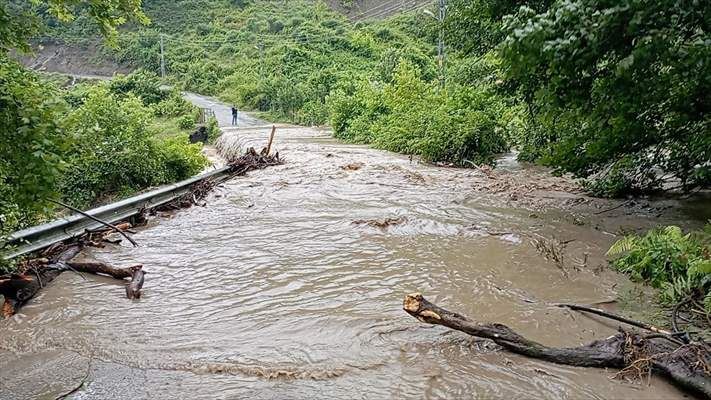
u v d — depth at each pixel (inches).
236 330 179.2
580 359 151.3
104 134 514.0
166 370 152.6
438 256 257.8
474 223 319.3
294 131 1258.6
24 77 171.9
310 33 2471.7
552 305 195.2
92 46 2610.7
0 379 148.9
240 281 228.7
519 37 234.1
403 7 2876.5
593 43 221.9
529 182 469.1
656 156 335.3
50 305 203.8
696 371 138.6
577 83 257.1
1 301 203.6
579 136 325.4
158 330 180.4
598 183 390.6
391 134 790.5
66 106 166.9
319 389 141.2
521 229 303.7
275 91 1801.2
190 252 274.7
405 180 499.5
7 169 160.9
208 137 1327.5
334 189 459.8
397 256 259.0
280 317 188.9
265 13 3026.6
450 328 172.9
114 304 205.0
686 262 205.0
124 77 1658.5
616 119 271.6
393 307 195.3
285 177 537.3
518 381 143.8
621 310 191.0
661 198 366.3
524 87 338.0
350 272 236.8
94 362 158.2
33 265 232.5
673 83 249.0
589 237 285.0
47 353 164.6
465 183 476.7
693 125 288.0
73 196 492.1
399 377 146.6
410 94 881.5
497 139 640.4
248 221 343.6
